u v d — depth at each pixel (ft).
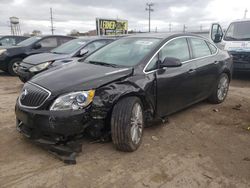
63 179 10.76
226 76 21.58
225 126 16.81
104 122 12.33
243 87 28.99
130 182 10.69
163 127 16.28
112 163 11.98
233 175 11.39
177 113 18.92
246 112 19.60
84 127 11.74
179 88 16.01
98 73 13.10
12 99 22.21
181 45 17.04
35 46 35.35
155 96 14.40
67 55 25.54
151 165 11.94
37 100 12.10
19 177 10.85
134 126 12.85
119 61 14.89
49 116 11.50
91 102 11.79
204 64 18.43
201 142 14.44
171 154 13.00
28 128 12.63
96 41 27.81
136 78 13.43
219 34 35.17
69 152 11.98
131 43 16.30
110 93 12.18
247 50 31.73
